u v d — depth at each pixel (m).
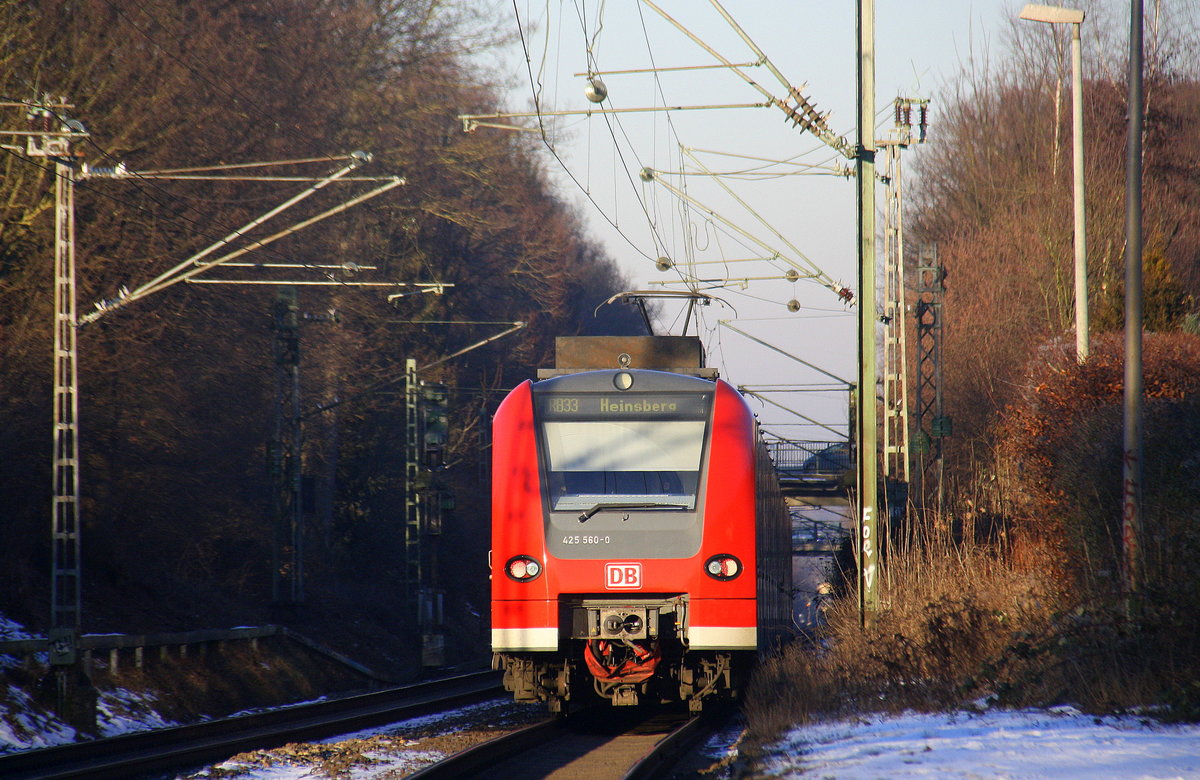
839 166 91.69
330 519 170.25
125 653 84.44
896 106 129.25
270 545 148.25
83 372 108.06
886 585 64.44
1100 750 32.09
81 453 110.75
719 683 52.50
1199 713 36.53
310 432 155.88
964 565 67.06
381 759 45.00
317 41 151.88
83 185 106.06
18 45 103.69
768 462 60.59
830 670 54.56
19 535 103.38
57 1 105.31
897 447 129.88
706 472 51.12
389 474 188.38
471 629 189.62
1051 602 55.62
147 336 116.81
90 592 107.00
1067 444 72.75
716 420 52.16
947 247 176.25
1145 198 156.62
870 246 63.59
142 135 114.88
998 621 54.28
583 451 52.16
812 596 91.38
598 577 49.94
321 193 151.62
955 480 135.38
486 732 52.88
